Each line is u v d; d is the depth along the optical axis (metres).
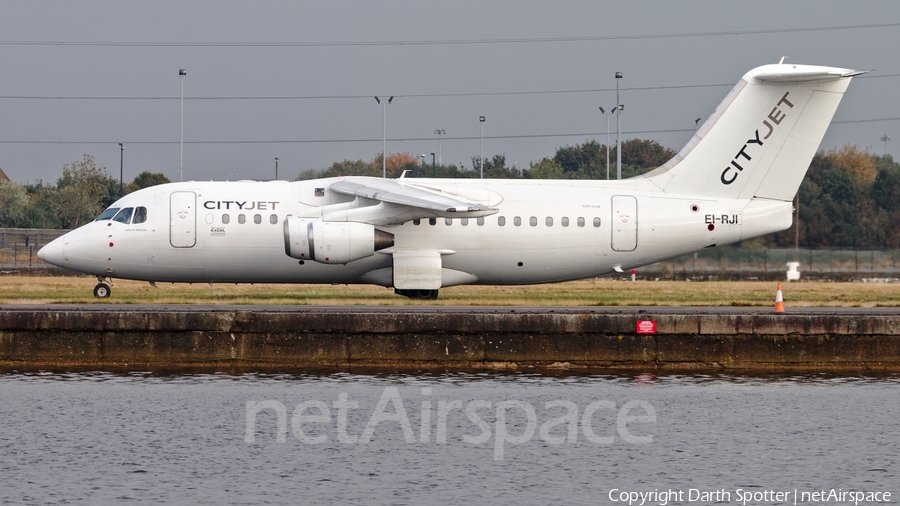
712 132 164.88
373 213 155.75
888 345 127.44
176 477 88.19
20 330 124.00
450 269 162.38
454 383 119.31
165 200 160.88
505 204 161.88
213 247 159.62
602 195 164.00
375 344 125.25
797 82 162.50
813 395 116.50
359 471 91.31
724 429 104.06
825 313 136.62
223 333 124.69
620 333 126.19
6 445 95.19
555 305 159.88
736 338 126.88
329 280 162.75
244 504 82.25
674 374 125.25
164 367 124.38
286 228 154.25
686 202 164.25
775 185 164.88
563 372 124.94
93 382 117.62
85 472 88.75
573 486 88.31
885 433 102.56
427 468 92.56
